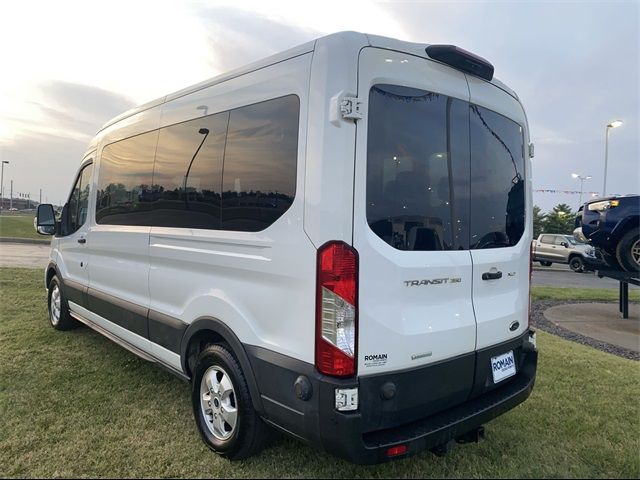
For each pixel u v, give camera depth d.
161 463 2.82
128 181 4.08
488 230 2.96
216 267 2.91
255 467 2.79
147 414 3.44
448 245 2.67
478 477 2.75
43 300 7.32
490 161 3.00
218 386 2.94
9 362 4.48
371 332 2.24
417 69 2.53
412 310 2.41
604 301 9.92
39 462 2.81
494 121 3.05
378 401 2.26
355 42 2.28
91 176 4.84
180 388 3.91
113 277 4.28
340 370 2.18
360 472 2.77
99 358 4.62
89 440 3.07
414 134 2.50
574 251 19.34
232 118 2.90
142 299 3.81
